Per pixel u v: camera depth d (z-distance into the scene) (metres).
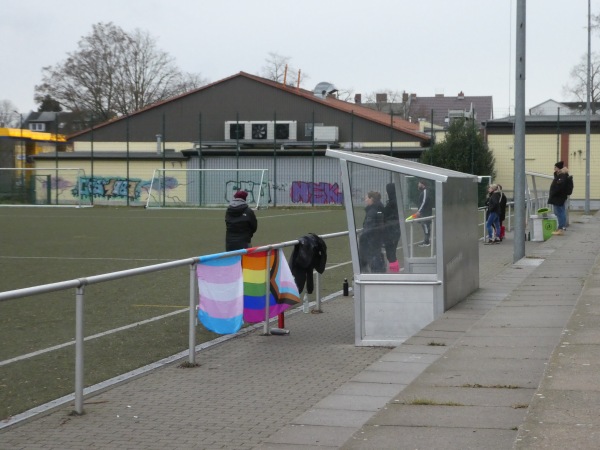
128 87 83.25
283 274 11.77
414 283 11.27
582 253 19.91
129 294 13.59
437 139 74.25
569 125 57.56
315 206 60.22
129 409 7.68
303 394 8.28
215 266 10.16
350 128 68.50
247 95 71.12
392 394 7.34
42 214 48.69
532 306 11.33
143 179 64.38
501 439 5.50
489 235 28.33
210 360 9.96
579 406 5.93
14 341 7.20
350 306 14.40
